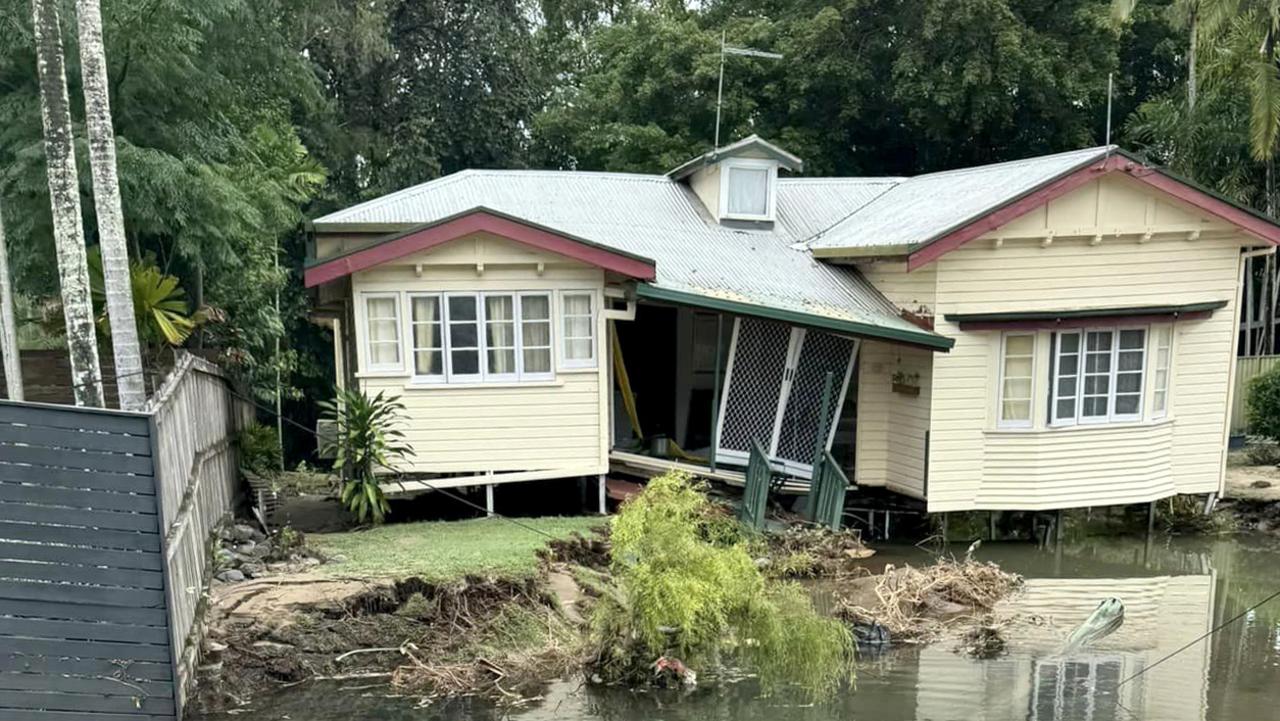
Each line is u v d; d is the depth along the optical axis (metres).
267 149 17.69
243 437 15.79
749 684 7.79
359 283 11.24
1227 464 16.44
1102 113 24.84
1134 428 13.07
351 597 8.27
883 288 13.42
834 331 12.09
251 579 8.84
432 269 11.37
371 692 7.30
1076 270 12.77
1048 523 13.12
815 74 23.94
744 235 14.62
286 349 23.61
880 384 13.60
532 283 11.64
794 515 12.50
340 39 23.39
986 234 12.32
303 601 8.17
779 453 13.12
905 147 27.19
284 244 23.95
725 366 13.06
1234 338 13.56
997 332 12.52
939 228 12.31
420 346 11.52
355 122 25.98
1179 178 12.45
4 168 11.73
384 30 24.45
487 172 15.17
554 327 11.77
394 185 25.27
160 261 15.09
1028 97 23.44
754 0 27.02
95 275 11.55
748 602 7.82
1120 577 11.45
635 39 25.67
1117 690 7.87
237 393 14.84
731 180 14.71
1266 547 12.93
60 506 6.21
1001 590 10.59
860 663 8.46
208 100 13.88
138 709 6.38
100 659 6.32
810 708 7.43
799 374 13.05
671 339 15.18
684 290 11.78
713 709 7.36
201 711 6.85
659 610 7.39
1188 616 9.96
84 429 6.22
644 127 24.38
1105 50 22.62
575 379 11.92
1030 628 9.49
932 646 8.94
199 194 12.61
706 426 15.23
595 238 13.20
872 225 14.34
